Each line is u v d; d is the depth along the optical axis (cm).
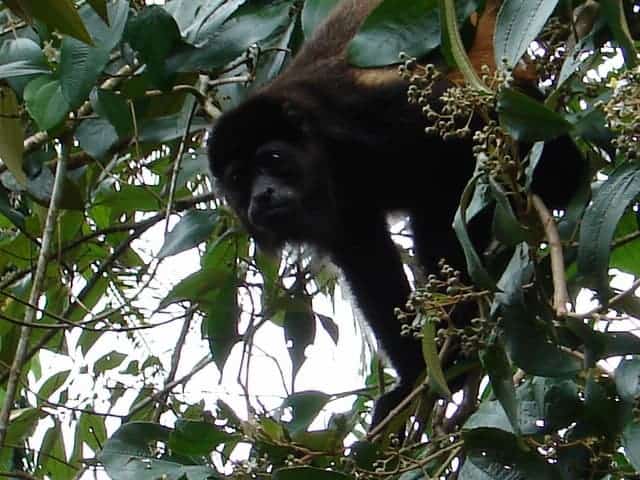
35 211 583
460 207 335
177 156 571
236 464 360
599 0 333
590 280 303
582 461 327
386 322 620
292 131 614
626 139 291
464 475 331
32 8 356
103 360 582
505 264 400
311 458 368
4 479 514
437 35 391
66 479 580
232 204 621
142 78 527
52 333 551
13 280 582
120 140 545
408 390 549
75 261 610
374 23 394
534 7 318
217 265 593
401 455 350
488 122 321
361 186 621
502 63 320
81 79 457
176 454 378
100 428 577
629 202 300
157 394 521
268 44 566
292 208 605
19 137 498
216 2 503
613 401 318
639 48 395
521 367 323
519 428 325
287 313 531
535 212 333
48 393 582
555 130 310
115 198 574
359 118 596
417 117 572
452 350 462
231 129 610
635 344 312
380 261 634
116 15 466
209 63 490
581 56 357
